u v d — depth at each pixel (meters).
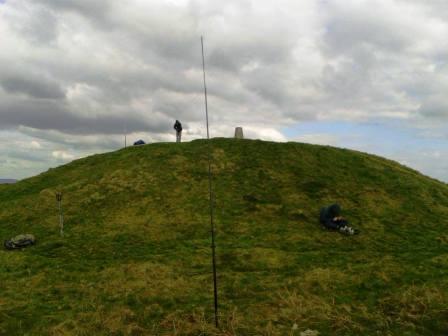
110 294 19.03
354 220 33.03
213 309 16.88
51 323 15.77
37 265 24.09
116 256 25.66
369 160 48.00
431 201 38.81
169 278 21.09
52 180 46.16
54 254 26.50
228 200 35.75
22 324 15.73
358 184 40.44
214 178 40.38
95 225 31.94
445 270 22.19
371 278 20.59
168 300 18.06
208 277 21.36
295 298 17.66
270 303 17.36
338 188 39.00
